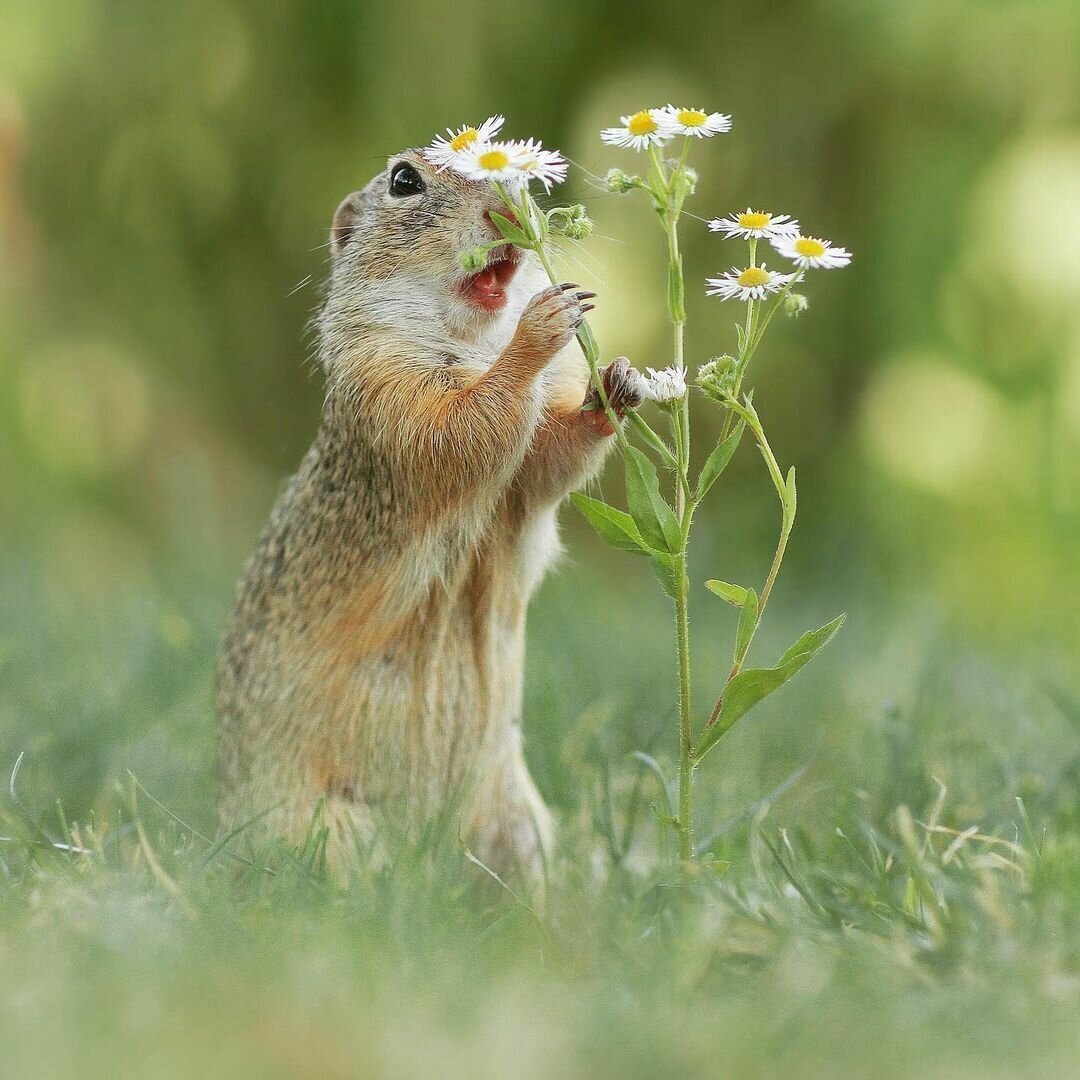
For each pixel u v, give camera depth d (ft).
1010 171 73.97
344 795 29.22
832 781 32.71
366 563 28.68
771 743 34.94
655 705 37.42
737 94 74.28
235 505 73.20
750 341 23.85
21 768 31.99
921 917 21.39
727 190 74.59
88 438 73.61
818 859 25.84
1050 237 73.41
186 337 76.28
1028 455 73.41
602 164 73.31
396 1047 16.31
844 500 72.95
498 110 73.41
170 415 75.36
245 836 27.66
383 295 29.12
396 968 19.45
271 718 29.37
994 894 21.36
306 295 76.43
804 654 23.63
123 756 33.24
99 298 76.13
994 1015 17.78
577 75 74.49
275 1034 16.51
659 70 74.38
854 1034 17.21
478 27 72.02
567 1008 18.11
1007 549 71.92
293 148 74.64
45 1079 15.29
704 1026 17.38
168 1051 16.03
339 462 28.99
